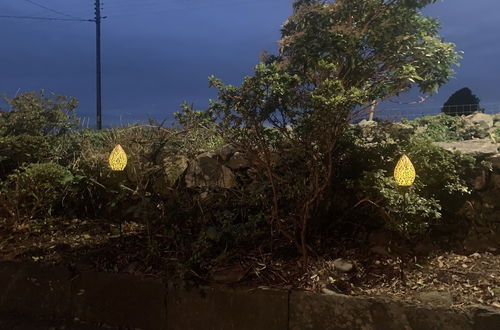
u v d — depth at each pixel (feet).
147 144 19.92
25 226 18.97
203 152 19.03
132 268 15.58
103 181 19.93
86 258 16.69
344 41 13.39
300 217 14.17
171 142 19.94
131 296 15.15
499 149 15.46
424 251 14.34
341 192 15.15
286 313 13.29
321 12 14.25
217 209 16.55
